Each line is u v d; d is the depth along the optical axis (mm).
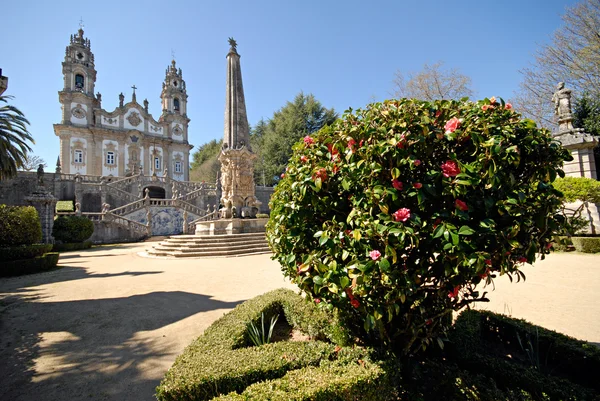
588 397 2191
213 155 59562
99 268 10352
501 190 2195
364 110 2881
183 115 49938
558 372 2885
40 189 16875
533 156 2350
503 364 2646
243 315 3789
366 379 2148
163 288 7039
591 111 19047
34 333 4375
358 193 2439
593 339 3680
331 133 2920
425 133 2281
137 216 24438
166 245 14508
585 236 11250
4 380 3141
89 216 22156
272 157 39531
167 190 35031
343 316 3113
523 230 2238
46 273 9469
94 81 43062
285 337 3963
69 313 5262
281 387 2041
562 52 21016
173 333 4336
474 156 2299
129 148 43469
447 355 3066
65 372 3291
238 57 16734
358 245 2271
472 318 3426
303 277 2799
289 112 39031
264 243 14109
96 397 2836
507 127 2262
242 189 16203
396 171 2180
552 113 21891
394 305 2227
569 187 11680
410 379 2711
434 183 2229
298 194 2797
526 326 3305
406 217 2104
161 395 2152
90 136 40812
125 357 3617
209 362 2531
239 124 16422
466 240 2061
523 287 6254
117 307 5582
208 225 15305
